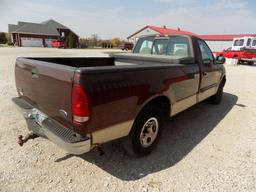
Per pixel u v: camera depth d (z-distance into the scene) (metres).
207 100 5.86
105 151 3.22
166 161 3.01
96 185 2.50
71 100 2.12
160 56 3.83
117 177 2.65
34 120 2.88
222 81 5.69
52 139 2.40
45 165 2.83
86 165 2.87
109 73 2.26
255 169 2.85
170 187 2.50
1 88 6.55
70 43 51.44
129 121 2.59
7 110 4.63
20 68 3.03
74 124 2.17
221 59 5.10
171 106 3.34
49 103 2.49
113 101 2.31
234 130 4.09
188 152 3.26
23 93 3.11
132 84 2.52
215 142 3.59
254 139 3.71
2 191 2.35
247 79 10.38
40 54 21.86
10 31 49.94
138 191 2.42
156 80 2.88
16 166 2.78
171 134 3.88
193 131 4.02
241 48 20.20
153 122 3.11
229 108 5.48
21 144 2.94
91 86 2.09
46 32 52.16
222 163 2.98
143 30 41.47
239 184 2.55
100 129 2.28
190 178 2.66
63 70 2.17
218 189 2.47
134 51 5.26
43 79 2.49
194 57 3.90
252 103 5.99
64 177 2.62
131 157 3.09
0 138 3.45
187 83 3.64
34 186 2.45
